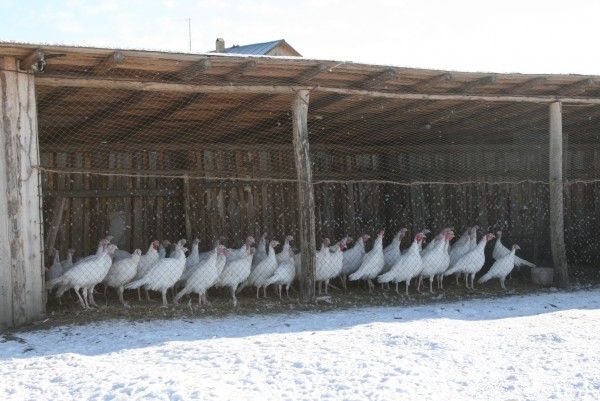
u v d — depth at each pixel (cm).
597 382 630
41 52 831
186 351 734
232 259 1169
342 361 688
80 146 1296
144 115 1197
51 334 837
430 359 699
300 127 1062
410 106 1252
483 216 1612
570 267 1568
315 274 1091
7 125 879
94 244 1309
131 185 1348
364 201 1541
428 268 1204
